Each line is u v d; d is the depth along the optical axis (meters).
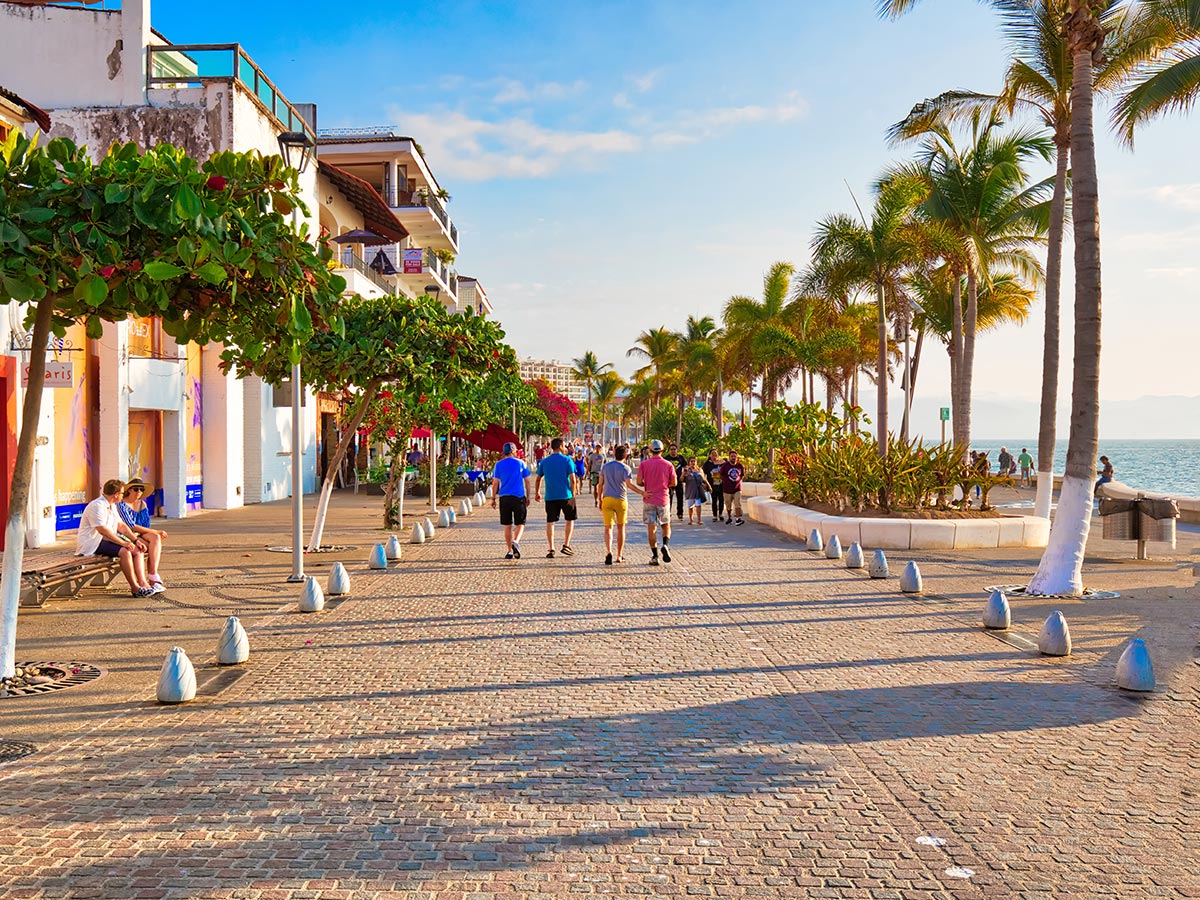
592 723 6.43
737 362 48.66
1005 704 6.96
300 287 6.97
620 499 15.12
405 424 20.23
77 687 7.25
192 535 18.75
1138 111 14.84
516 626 9.88
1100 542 19.22
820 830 4.64
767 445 31.19
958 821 4.76
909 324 34.88
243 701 6.94
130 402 19.97
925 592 12.34
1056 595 11.92
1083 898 3.95
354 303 15.42
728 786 5.24
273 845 4.41
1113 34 15.71
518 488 15.82
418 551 16.77
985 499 20.81
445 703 6.93
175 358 20.25
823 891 4.00
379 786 5.20
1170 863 4.28
